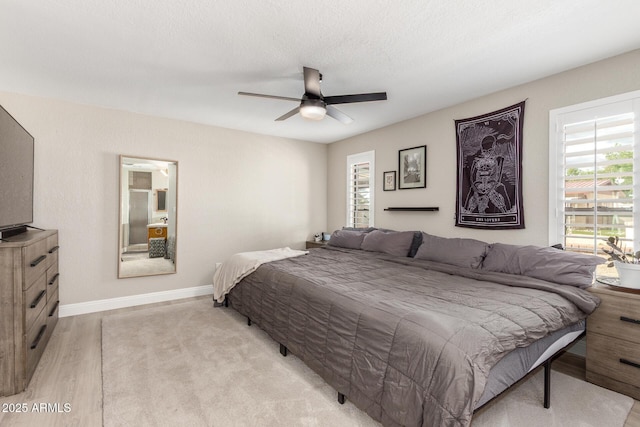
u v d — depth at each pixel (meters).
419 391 1.41
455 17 1.92
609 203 2.44
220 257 4.52
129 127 3.81
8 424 1.73
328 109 2.78
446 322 1.55
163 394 2.02
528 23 1.98
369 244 3.90
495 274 2.58
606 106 2.44
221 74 2.75
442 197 3.68
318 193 5.52
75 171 3.50
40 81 2.91
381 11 1.86
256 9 1.85
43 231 3.00
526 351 1.67
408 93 3.19
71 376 2.22
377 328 1.71
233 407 1.89
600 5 1.80
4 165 2.21
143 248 3.93
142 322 3.29
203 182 4.36
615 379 2.06
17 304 2.03
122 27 2.03
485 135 3.23
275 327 2.65
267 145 4.95
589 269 2.25
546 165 2.79
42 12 1.86
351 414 1.83
